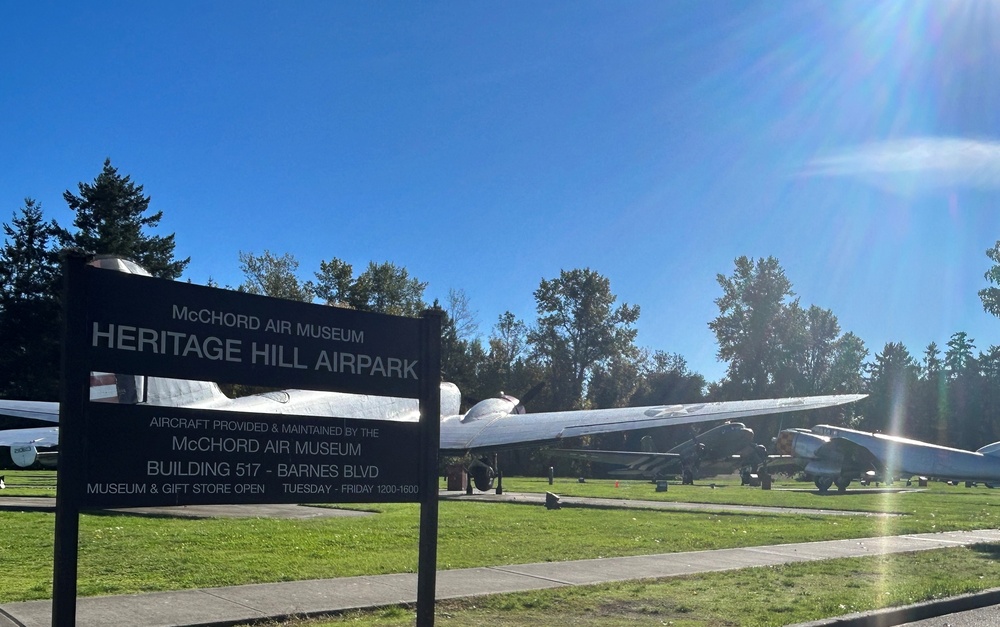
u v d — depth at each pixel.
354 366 6.99
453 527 15.45
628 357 90.00
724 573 10.58
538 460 71.56
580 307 87.50
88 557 10.87
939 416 94.75
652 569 10.89
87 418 5.63
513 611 8.33
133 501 5.78
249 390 40.84
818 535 15.20
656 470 46.81
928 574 10.82
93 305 5.70
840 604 8.72
